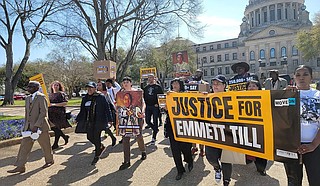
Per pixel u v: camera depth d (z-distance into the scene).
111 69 12.09
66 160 5.61
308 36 51.47
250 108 3.09
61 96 6.75
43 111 4.96
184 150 4.57
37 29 24.27
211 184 4.08
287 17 91.19
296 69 2.90
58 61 46.03
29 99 4.97
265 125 2.94
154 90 7.06
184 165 5.07
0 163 5.48
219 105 3.47
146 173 4.69
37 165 5.29
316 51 49.56
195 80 7.96
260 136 3.00
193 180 4.28
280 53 84.62
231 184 4.04
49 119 6.53
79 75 47.47
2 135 7.18
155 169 4.89
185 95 3.91
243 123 3.19
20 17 25.36
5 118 12.80
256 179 4.23
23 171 4.86
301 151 2.61
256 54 89.19
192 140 3.88
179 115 4.02
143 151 5.52
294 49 82.19
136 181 4.31
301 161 2.66
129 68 58.62
